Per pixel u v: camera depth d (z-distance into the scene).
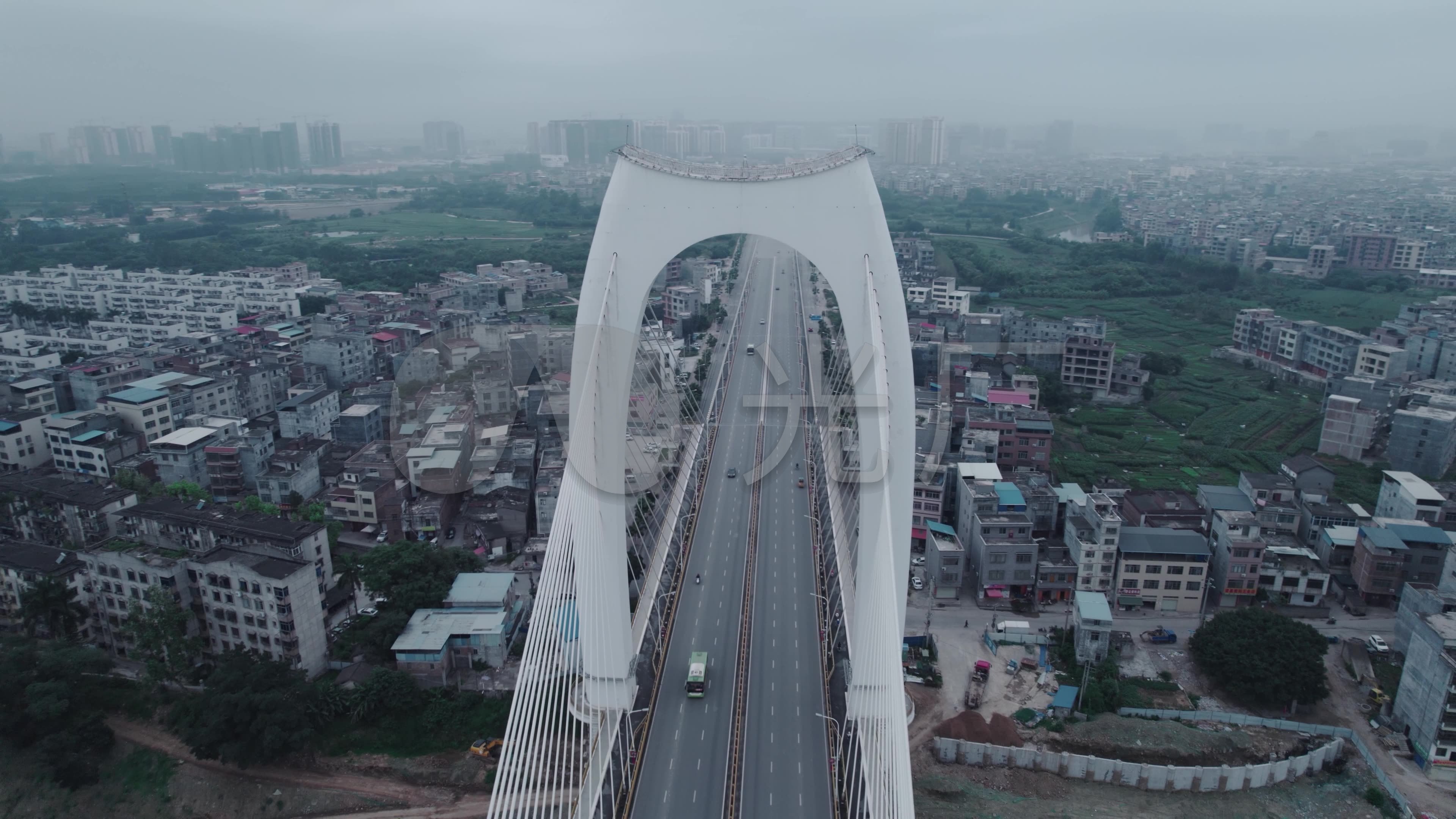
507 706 74.50
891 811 43.91
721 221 56.84
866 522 56.88
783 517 95.19
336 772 70.00
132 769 70.69
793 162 58.59
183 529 84.06
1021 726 73.94
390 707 73.31
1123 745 71.62
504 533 100.56
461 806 66.94
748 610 75.75
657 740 59.09
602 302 56.62
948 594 92.62
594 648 59.25
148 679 74.44
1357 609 90.81
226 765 70.31
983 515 94.88
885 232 56.75
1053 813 65.44
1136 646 84.81
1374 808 66.75
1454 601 78.88
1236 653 77.88
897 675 49.44
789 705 62.81
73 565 83.31
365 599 91.06
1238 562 90.50
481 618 81.12
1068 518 96.56
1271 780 68.88
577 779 54.94
